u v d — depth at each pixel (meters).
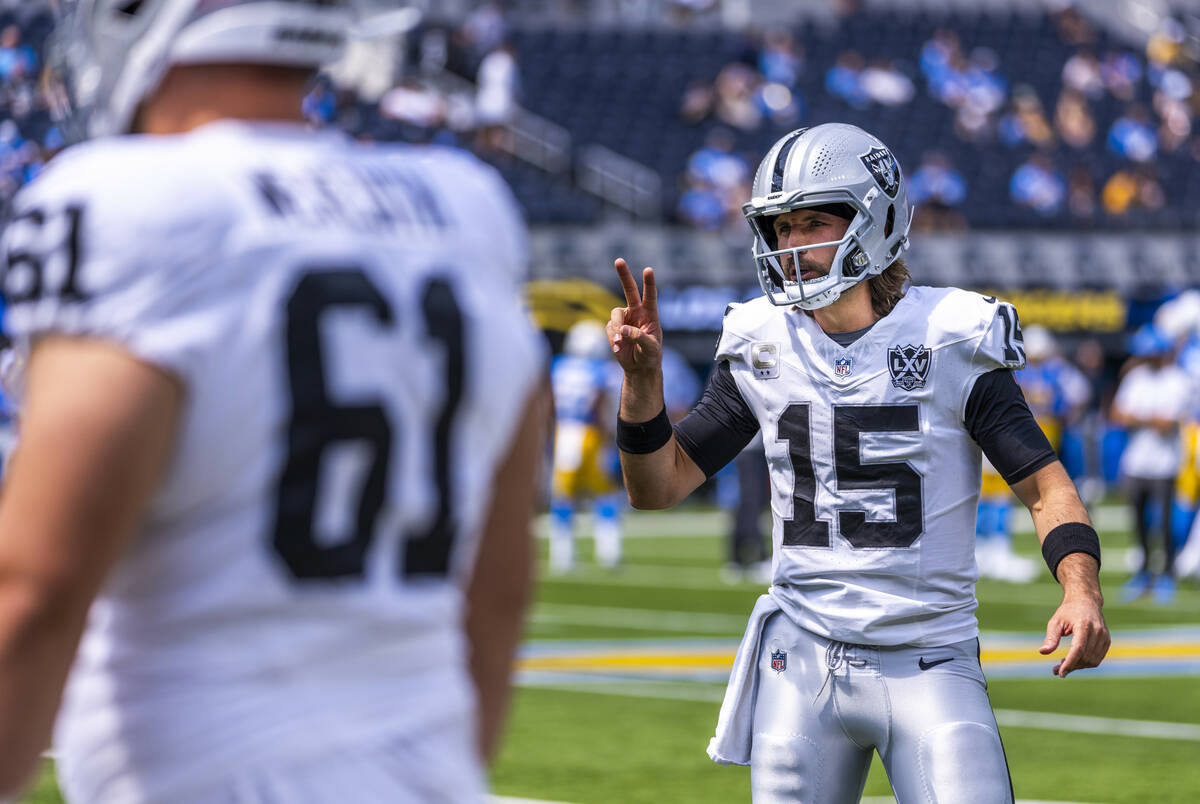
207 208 4.88
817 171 10.35
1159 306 71.19
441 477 5.34
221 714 4.88
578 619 33.69
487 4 78.56
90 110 5.55
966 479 10.38
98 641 5.04
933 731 9.96
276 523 4.93
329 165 5.30
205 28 5.23
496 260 5.69
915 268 68.19
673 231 65.31
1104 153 82.06
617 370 47.03
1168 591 38.38
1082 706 23.97
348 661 5.06
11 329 4.90
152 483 4.74
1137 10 91.31
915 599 10.22
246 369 4.86
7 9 63.06
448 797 5.23
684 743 21.03
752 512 43.75
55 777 18.00
